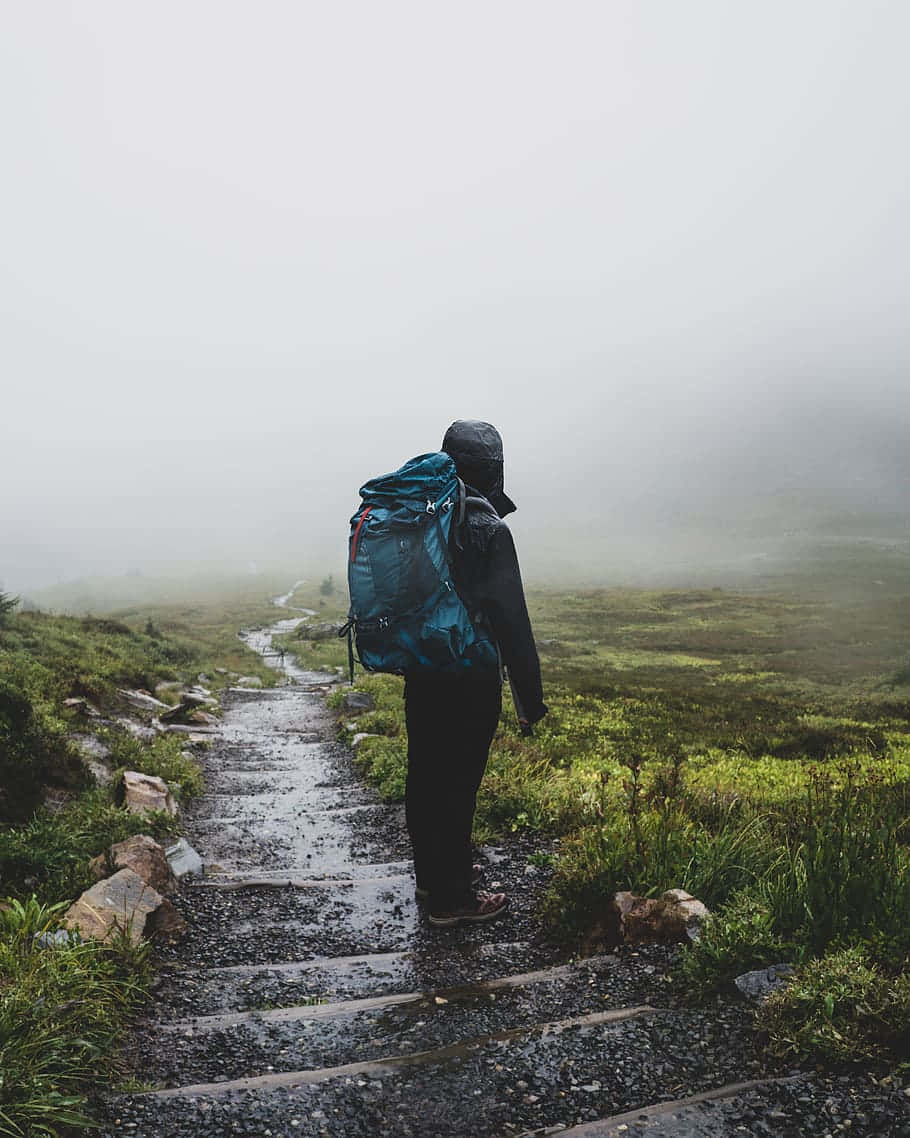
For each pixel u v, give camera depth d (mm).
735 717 21453
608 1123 2363
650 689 28125
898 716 22438
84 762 8289
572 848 5348
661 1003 3219
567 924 4168
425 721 4289
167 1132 2445
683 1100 2463
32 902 3980
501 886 5090
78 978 3271
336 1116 2506
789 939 3492
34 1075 2525
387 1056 2930
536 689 3973
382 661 3904
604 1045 2850
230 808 8992
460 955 4066
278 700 24812
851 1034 2613
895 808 5477
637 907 3984
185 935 4602
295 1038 3137
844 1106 2348
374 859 6633
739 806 6648
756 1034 2834
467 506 3951
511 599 3893
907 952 3117
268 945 4461
